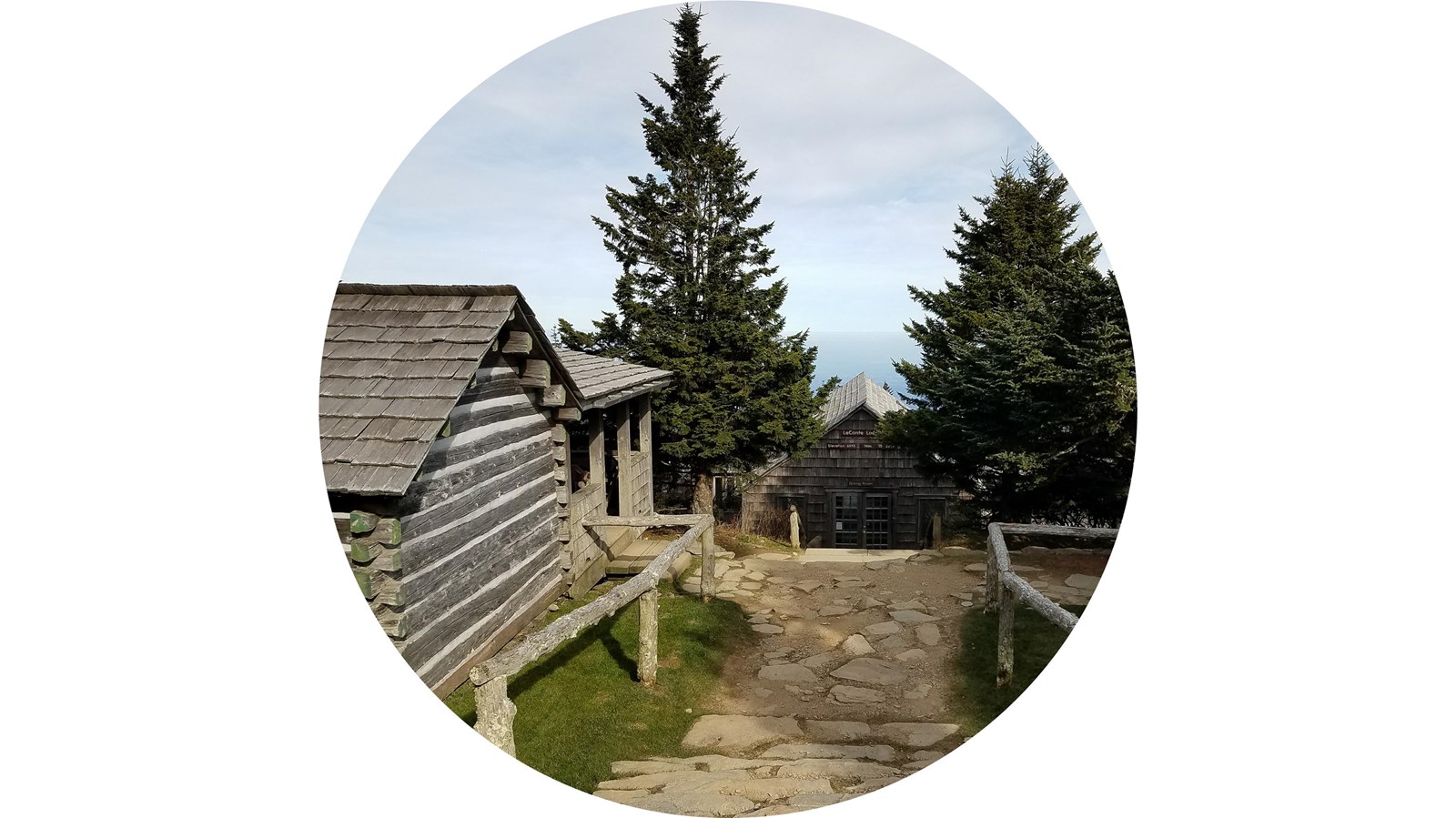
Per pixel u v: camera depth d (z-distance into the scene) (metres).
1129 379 8.05
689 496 14.43
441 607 5.69
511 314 6.30
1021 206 10.96
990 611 7.98
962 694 6.29
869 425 15.73
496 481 6.66
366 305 6.05
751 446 12.80
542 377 7.17
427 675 5.44
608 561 9.32
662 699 5.95
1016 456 8.92
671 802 4.49
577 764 4.93
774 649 7.29
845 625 7.89
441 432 5.31
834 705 6.11
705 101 11.98
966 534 12.45
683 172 12.15
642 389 10.12
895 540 15.62
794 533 11.70
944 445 10.49
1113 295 8.12
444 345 5.64
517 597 7.00
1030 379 8.42
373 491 4.77
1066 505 9.24
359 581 4.99
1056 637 7.26
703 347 12.38
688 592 8.67
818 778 4.83
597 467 9.31
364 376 5.50
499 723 4.48
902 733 5.59
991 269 10.91
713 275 12.27
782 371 12.75
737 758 5.18
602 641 6.94
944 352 11.14
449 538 5.82
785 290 12.58
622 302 12.35
